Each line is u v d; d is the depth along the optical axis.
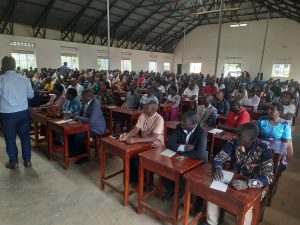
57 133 3.71
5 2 9.17
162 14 14.81
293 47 15.19
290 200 2.64
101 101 5.53
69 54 13.02
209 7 13.88
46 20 11.26
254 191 1.57
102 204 2.43
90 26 13.21
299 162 3.78
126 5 12.38
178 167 1.90
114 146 2.39
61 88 4.29
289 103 4.71
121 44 16.25
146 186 2.66
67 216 2.22
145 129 2.70
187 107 6.30
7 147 3.05
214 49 18.30
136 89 5.75
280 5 12.06
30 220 2.15
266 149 1.79
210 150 2.98
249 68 17.03
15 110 2.88
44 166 3.26
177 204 1.95
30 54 11.30
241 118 3.31
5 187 2.69
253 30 16.50
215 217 2.03
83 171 3.15
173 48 20.59
